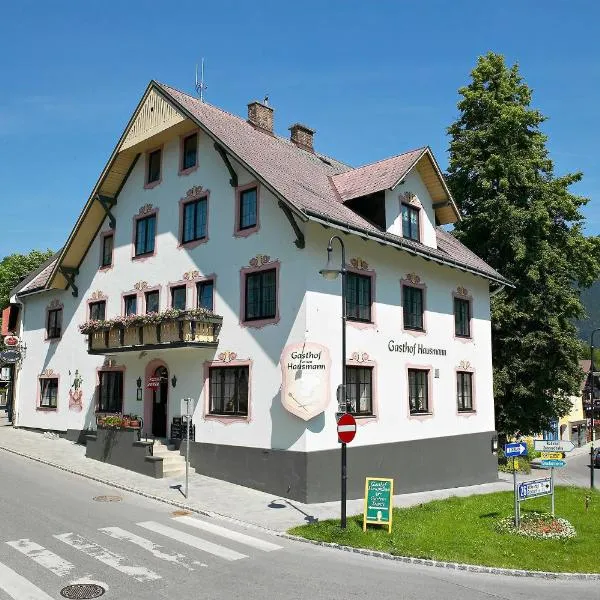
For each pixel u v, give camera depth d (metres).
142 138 21.83
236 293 18.58
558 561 11.09
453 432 21.94
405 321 20.36
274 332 17.34
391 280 19.81
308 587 9.23
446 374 21.97
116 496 15.52
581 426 61.38
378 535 12.31
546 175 30.73
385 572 10.24
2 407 53.38
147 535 11.86
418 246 19.92
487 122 30.02
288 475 16.41
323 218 16.12
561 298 29.08
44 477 17.59
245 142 20.16
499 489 21.64
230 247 18.98
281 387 16.78
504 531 12.98
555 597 9.39
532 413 29.03
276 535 12.47
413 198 21.28
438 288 22.11
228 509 14.54
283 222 17.50
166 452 19.45
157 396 21.41
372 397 18.58
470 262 23.64
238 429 17.91
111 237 24.16
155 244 21.88
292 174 19.59
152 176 22.66
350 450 17.45
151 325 19.59
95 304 24.62
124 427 19.42
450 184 30.95
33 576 9.19
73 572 9.45
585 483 29.23
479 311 24.55
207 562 10.30
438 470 20.89
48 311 27.64
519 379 29.12
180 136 21.45
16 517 12.73
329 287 17.41
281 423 16.81
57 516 13.00
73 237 24.75
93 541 11.23
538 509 16.27
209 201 20.00
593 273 30.67
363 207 20.02
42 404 27.42
